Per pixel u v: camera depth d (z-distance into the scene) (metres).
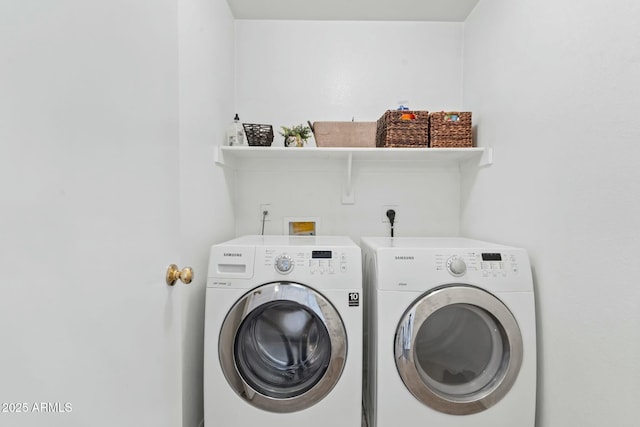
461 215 1.91
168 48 0.75
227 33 1.74
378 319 1.13
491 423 1.10
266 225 1.93
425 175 1.94
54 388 0.39
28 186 0.36
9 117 0.34
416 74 1.92
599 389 0.87
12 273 0.34
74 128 0.43
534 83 1.18
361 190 1.95
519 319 1.11
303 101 1.92
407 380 1.11
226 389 1.14
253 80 1.90
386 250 1.16
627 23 0.79
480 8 1.66
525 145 1.23
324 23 1.91
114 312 0.52
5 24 0.33
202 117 1.34
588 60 0.91
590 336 0.90
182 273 0.76
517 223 1.29
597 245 0.88
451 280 1.14
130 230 0.57
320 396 1.14
